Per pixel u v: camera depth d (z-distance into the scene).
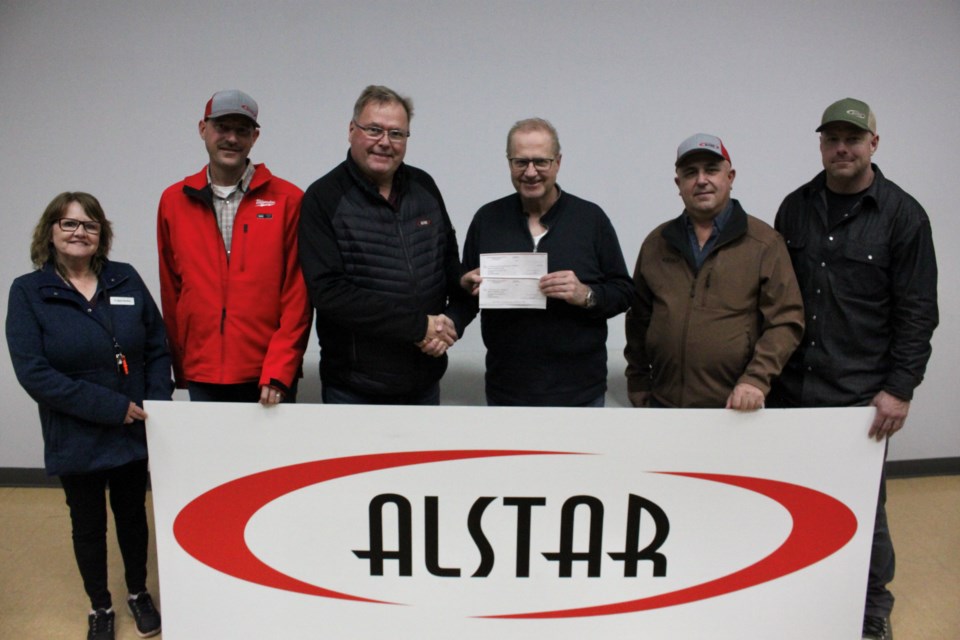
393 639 1.73
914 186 2.64
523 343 1.74
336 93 2.43
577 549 1.68
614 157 2.49
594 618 1.73
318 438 1.62
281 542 1.68
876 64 2.49
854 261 1.65
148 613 1.91
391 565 1.69
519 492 1.65
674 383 1.75
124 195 2.51
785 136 2.51
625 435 1.62
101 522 1.81
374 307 1.56
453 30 2.38
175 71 2.41
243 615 1.72
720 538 1.68
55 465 1.63
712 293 1.67
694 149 1.62
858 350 1.69
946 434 2.90
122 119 2.45
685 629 1.74
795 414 1.62
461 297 1.84
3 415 2.74
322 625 1.73
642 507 1.66
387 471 1.64
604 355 1.83
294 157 2.48
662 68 2.44
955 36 2.50
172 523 1.67
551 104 2.45
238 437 1.62
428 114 2.45
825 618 1.75
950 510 2.65
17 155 2.47
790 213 1.80
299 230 1.63
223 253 1.72
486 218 1.82
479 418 1.61
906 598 2.09
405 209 1.67
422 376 1.74
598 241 1.78
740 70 2.45
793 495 1.67
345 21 2.37
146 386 1.76
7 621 1.96
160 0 2.35
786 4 2.41
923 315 1.61
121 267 1.74
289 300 1.72
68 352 1.58
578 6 2.38
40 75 2.41
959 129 2.59
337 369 1.72
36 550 2.34
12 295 1.57
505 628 1.73
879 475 1.67
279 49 2.39
